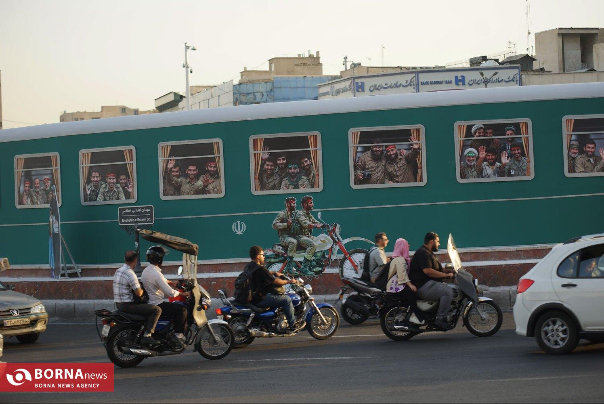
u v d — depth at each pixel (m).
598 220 17.88
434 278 13.14
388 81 46.34
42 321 15.26
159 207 18.89
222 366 11.58
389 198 17.98
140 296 11.87
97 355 13.32
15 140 20.38
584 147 17.88
